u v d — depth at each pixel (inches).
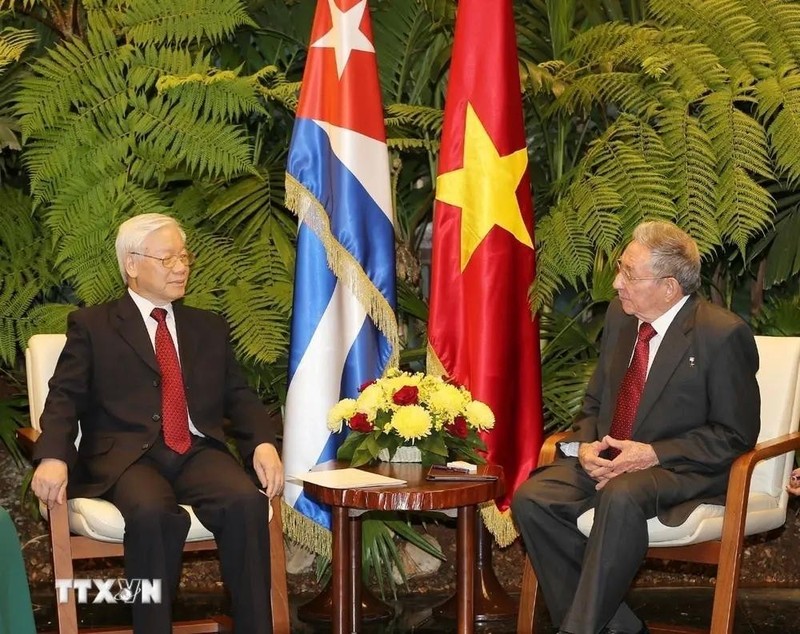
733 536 119.8
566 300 197.3
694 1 165.9
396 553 164.9
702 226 150.9
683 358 128.6
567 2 182.4
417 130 186.1
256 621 123.0
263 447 133.6
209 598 167.6
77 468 130.8
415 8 188.4
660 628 134.8
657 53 161.2
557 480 131.7
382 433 130.4
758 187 150.9
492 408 150.5
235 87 163.5
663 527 120.6
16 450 174.7
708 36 164.9
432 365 152.6
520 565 178.5
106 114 165.8
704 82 160.1
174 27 167.0
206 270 163.6
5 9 177.9
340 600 130.3
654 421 129.2
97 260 161.6
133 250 133.4
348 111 151.6
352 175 151.0
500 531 150.6
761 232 168.2
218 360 138.3
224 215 172.7
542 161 194.4
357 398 138.8
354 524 144.0
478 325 151.3
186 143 161.9
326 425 148.5
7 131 166.9
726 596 119.7
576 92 164.9
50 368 136.3
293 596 169.5
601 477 126.3
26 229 174.7
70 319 133.6
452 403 129.3
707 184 151.9
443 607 157.2
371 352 152.8
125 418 130.9
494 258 151.6
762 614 156.2
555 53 184.5
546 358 172.7
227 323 154.2
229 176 162.4
